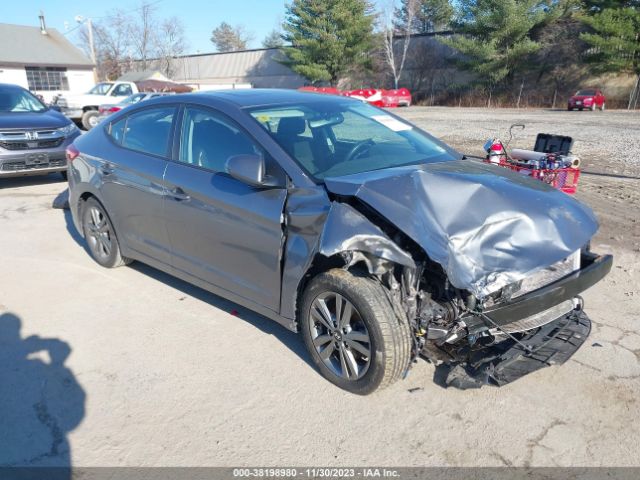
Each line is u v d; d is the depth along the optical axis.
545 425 2.92
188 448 2.79
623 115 27.25
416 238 2.78
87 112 20.53
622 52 35.28
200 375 3.42
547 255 2.87
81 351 3.71
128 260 5.15
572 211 3.20
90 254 5.67
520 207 3.04
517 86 41.59
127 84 23.44
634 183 8.77
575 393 3.19
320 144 3.60
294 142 3.52
